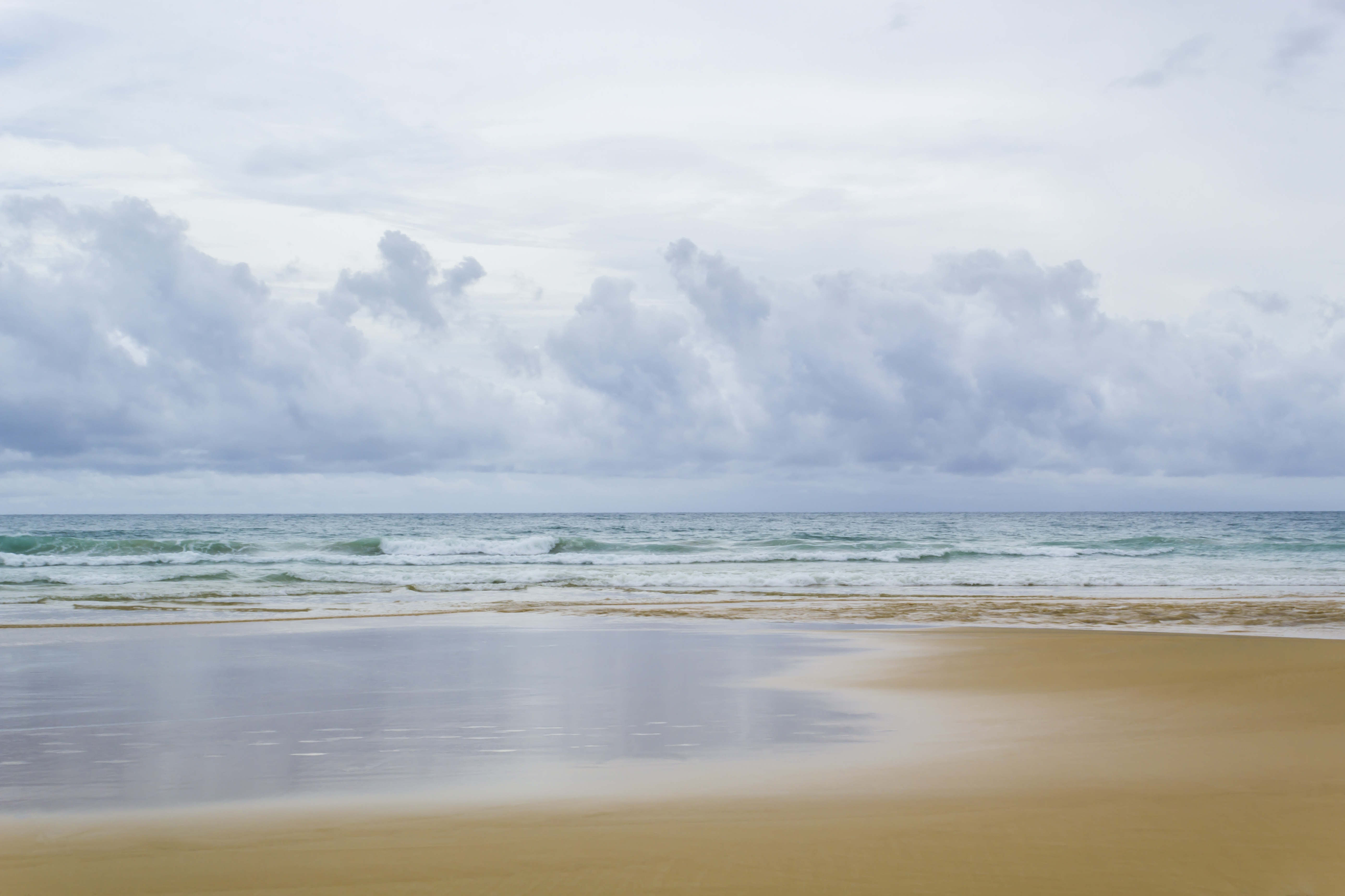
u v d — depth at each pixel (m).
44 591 23.02
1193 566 34.97
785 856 4.46
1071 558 40.31
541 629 15.74
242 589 23.95
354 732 7.63
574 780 6.00
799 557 38.66
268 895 4.06
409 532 77.31
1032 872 4.24
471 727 7.80
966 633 14.94
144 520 125.00
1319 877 4.19
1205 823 4.93
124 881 4.23
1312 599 21.72
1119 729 7.54
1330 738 7.10
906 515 143.50
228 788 5.87
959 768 6.23
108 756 6.80
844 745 7.04
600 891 4.05
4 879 4.25
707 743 7.13
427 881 4.19
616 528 83.19
